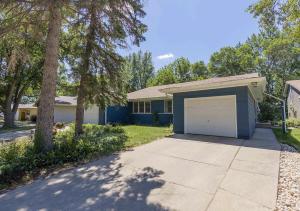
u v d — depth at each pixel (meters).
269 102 27.52
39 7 6.13
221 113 10.66
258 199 3.65
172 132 12.64
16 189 4.29
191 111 11.88
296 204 3.46
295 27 7.86
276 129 15.46
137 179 4.73
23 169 5.21
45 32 7.53
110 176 4.96
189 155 6.79
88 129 12.75
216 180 4.57
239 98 10.04
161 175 4.96
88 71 10.25
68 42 10.96
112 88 10.95
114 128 13.28
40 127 6.60
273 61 30.45
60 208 3.43
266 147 7.82
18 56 7.73
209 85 10.35
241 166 5.52
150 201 3.63
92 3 6.82
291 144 8.40
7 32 6.67
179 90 11.87
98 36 9.83
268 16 7.96
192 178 4.73
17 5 6.19
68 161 6.29
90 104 11.69
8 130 17.52
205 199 3.68
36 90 23.69
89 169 5.54
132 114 21.00
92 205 3.52
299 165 5.57
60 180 4.75
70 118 26.94
